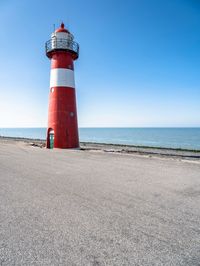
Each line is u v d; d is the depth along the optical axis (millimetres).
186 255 3023
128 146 31078
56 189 6027
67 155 13367
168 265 2807
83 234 3543
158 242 3344
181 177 7648
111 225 3881
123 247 3189
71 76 19297
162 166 9789
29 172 8258
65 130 18625
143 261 2875
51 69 19484
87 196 5457
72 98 19250
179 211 4582
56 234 3533
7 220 4035
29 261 2840
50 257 2930
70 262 2828
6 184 6520
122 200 5199
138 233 3609
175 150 26016
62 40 18641
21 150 16203
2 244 3230
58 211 4477
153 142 47500
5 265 2760
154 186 6453
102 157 12609
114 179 7254
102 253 3031
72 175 7812
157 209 4672
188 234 3609
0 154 13680
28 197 5336
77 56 20141
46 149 17172
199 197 5500
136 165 10016
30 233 3559
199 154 20875
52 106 19000
